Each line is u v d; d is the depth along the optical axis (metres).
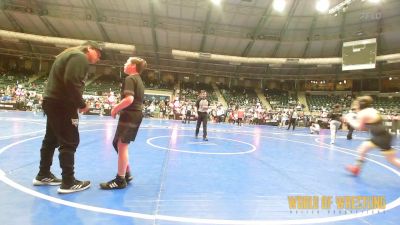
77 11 27.88
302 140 12.98
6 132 8.98
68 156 3.56
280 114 29.36
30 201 3.19
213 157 6.74
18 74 35.31
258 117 29.19
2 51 34.44
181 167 5.42
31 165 4.76
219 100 36.88
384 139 5.35
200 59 34.69
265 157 7.20
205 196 3.71
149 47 32.69
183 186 4.12
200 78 41.41
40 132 9.37
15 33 29.25
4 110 23.19
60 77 3.45
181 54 31.94
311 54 32.69
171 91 36.78
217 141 10.27
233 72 38.53
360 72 34.56
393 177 5.45
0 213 2.82
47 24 29.28
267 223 2.92
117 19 28.58
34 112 21.55
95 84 35.47
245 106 35.00
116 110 3.74
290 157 7.46
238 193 3.91
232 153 7.57
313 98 38.94
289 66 36.09
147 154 6.69
